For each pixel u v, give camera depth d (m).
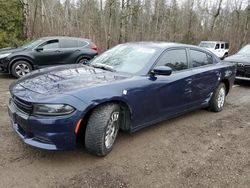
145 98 4.16
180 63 5.01
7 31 16.56
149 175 3.42
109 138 3.80
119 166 3.58
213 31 35.72
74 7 31.78
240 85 9.62
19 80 4.03
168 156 3.94
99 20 29.69
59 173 3.34
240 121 5.67
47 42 9.80
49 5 26.84
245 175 3.58
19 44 15.79
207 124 5.35
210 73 5.58
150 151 4.05
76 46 10.40
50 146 3.31
